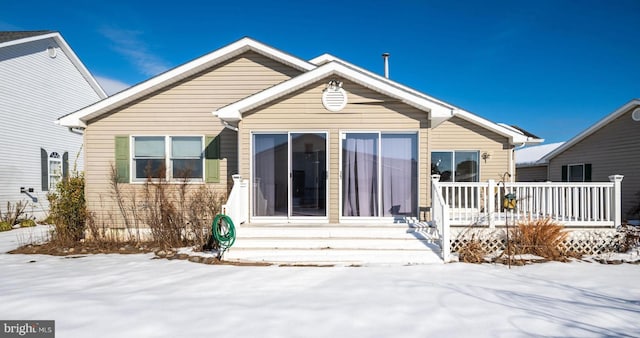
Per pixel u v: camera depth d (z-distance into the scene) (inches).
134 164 357.4
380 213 302.2
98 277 215.0
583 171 541.0
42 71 578.6
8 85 520.1
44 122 583.2
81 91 669.3
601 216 282.0
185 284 197.6
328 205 302.4
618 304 167.3
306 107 306.3
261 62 364.8
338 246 263.3
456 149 462.3
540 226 271.9
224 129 359.6
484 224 282.4
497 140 460.1
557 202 287.3
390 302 167.5
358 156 305.7
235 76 363.9
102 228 335.9
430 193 299.3
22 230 461.4
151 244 322.0
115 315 151.6
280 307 160.9
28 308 159.9
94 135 356.5
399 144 305.1
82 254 293.4
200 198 341.4
